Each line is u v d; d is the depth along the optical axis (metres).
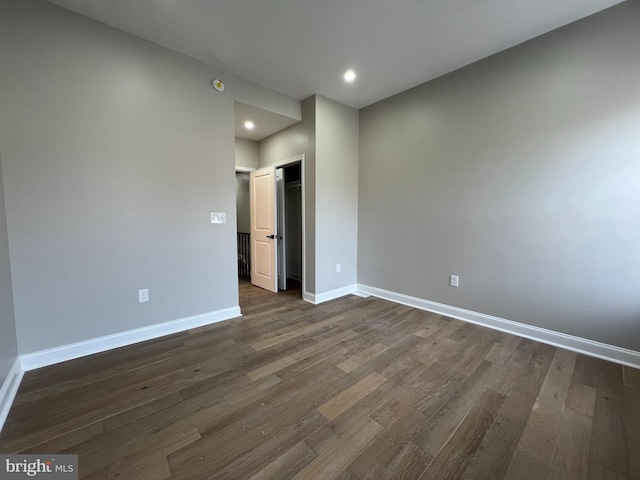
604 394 1.70
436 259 3.16
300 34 2.31
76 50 2.09
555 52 2.25
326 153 3.56
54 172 2.05
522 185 2.49
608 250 2.11
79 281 2.18
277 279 4.13
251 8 2.02
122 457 1.26
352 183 3.93
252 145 4.49
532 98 2.39
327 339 2.50
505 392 1.73
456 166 2.92
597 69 2.08
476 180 2.78
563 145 2.26
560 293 2.34
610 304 2.12
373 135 3.73
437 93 3.03
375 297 3.82
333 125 3.62
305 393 1.73
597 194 2.13
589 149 2.14
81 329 2.21
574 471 1.19
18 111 1.90
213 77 2.80
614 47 2.01
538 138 2.38
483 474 1.17
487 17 2.12
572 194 2.24
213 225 2.89
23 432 1.41
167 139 2.55
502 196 2.61
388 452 1.29
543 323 2.44
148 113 2.44
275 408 1.59
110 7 2.02
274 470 1.19
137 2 1.96
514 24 2.19
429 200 3.18
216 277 2.94
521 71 2.44
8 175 1.88
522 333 2.55
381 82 3.13
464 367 2.02
